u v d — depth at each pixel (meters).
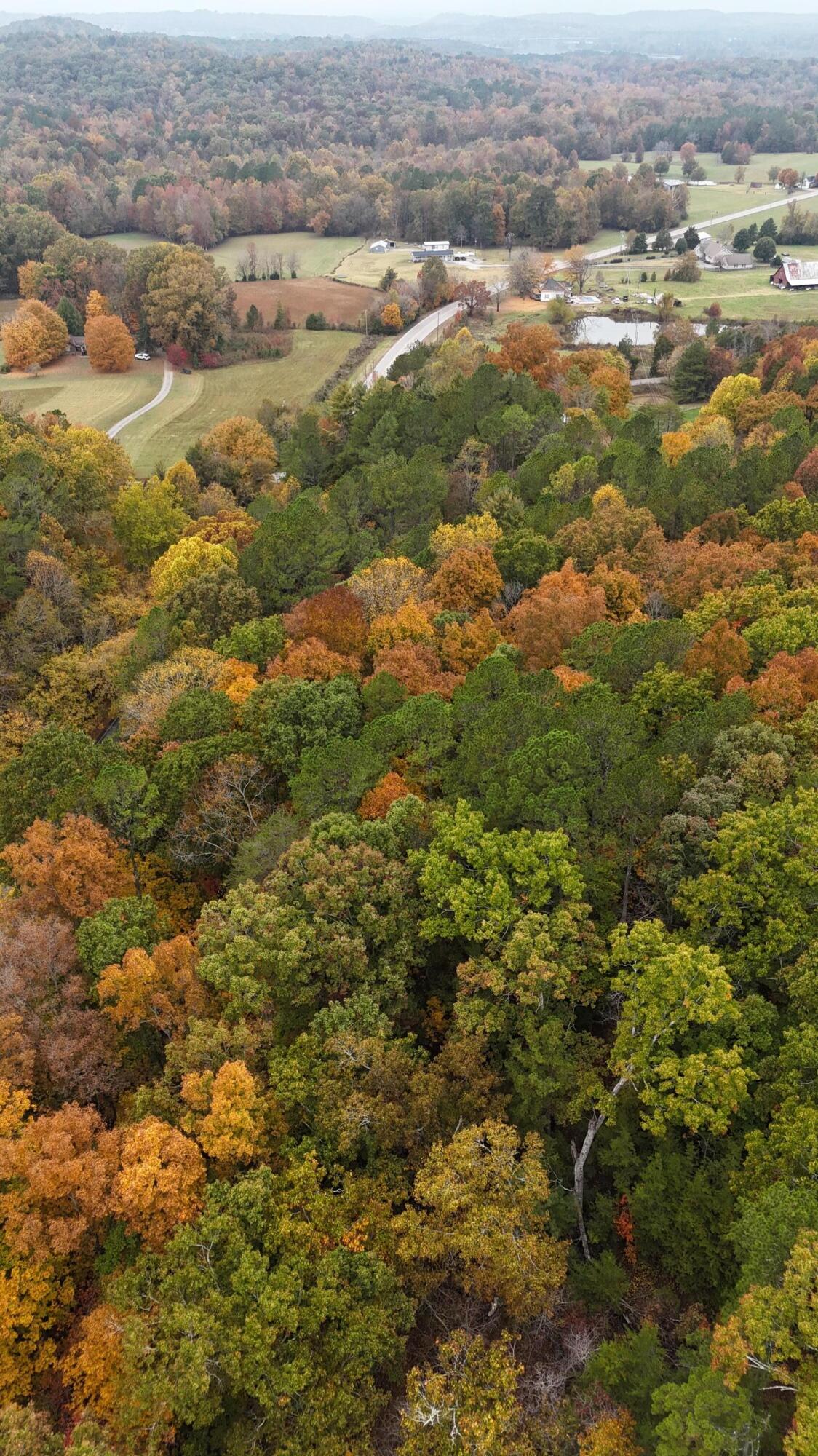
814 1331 21.98
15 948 37.72
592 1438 25.28
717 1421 22.44
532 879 36.94
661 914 41.97
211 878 52.16
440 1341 29.72
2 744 65.50
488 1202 28.91
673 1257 31.95
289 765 51.88
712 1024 33.00
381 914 40.28
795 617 56.47
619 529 78.94
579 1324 30.94
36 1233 29.73
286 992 37.06
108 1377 27.61
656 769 42.16
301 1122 35.09
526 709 45.84
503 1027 36.22
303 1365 26.81
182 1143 30.28
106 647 75.88
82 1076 35.81
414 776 48.31
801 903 35.47
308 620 66.19
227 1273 28.70
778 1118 29.80
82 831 45.31
